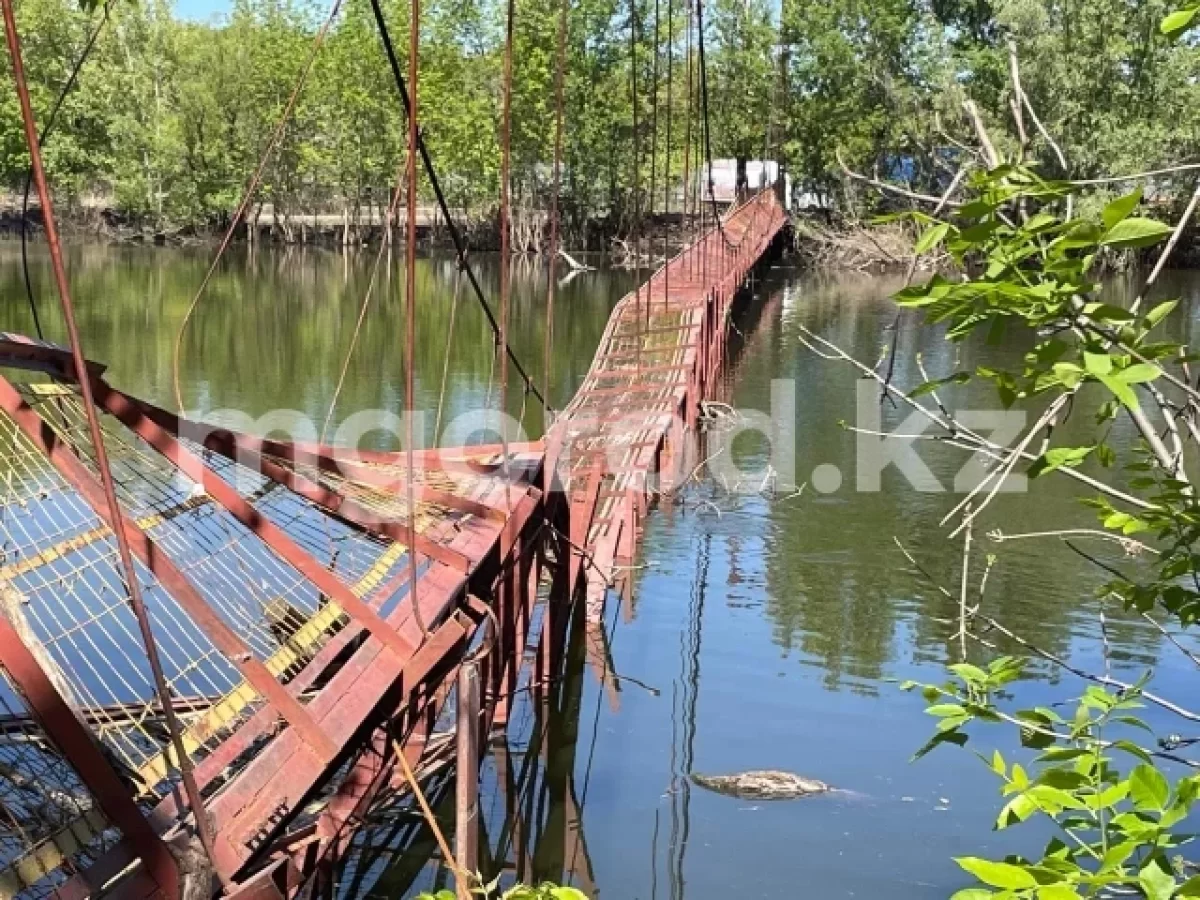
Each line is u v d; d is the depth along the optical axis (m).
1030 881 2.07
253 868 3.78
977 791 6.33
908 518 11.77
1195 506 2.81
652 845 5.83
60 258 2.84
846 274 41.12
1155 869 2.18
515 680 6.64
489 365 20.98
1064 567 10.24
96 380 4.81
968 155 4.47
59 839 3.57
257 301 30.19
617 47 42.34
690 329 15.99
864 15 38.50
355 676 4.49
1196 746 6.63
